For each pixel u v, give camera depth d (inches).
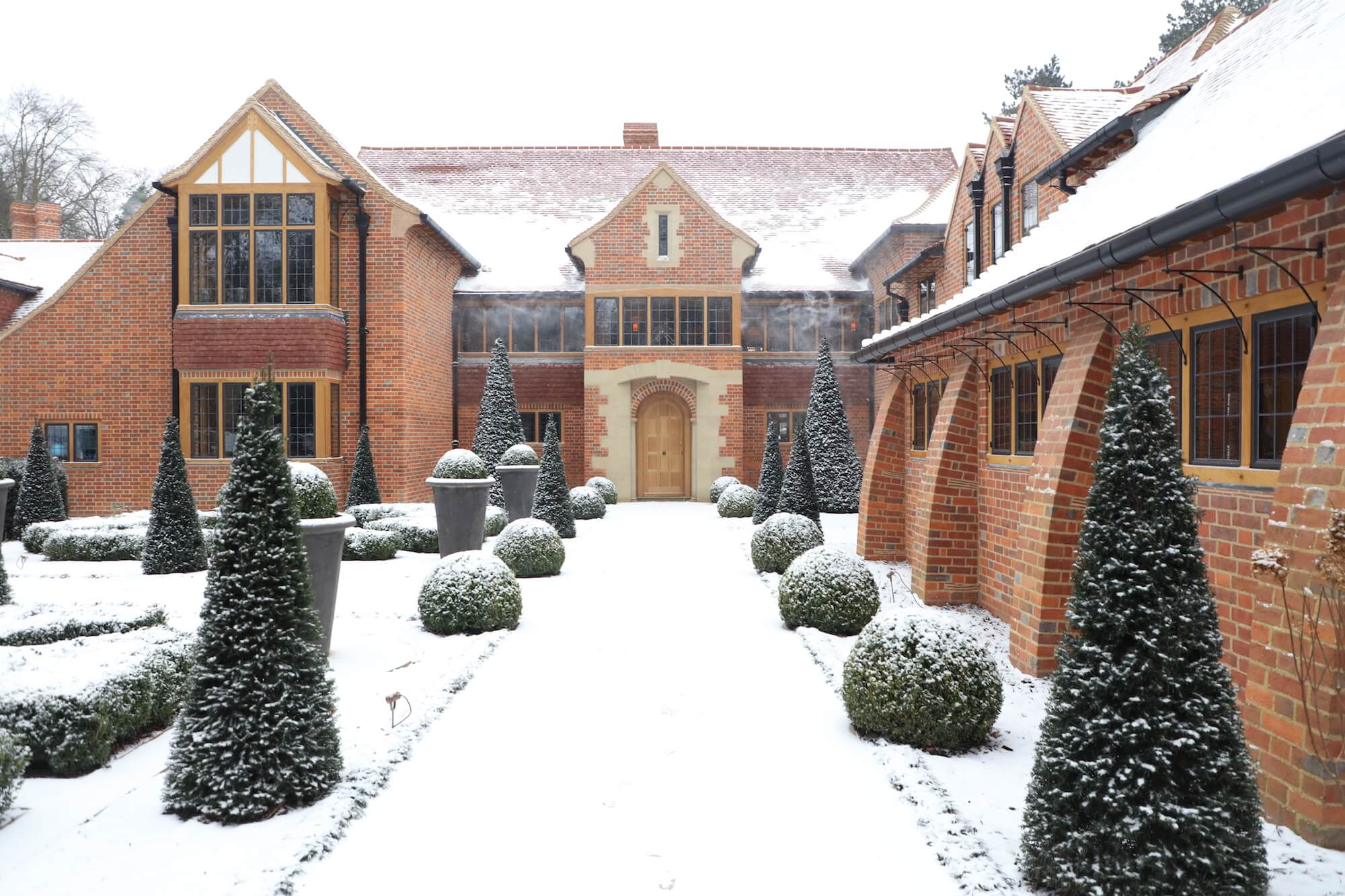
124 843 178.2
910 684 227.0
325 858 175.2
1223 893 141.6
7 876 164.9
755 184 1175.6
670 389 990.4
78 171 1343.5
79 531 570.6
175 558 495.2
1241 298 207.9
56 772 218.2
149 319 806.5
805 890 162.6
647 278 973.2
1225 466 217.2
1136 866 144.2
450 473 541.6
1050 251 305.7
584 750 233.8
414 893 161.9
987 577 395.2
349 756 223.3
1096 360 279.9
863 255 956.6
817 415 821.2
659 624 380.5
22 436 812.0
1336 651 160.1
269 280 773.9
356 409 807.7
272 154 766.5
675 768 221.5
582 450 1016.2
